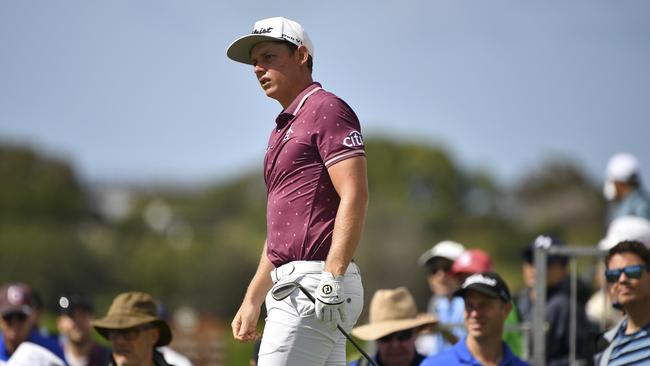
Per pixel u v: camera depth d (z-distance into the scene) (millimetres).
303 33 19781
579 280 32688
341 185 18484
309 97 19297
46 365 28047
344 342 19516
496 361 26797
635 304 24688
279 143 19250
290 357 18453
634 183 39219
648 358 24406
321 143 18781
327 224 18891
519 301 34906
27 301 34531
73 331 36750
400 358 28688
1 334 36750
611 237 30141
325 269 18000
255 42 19766
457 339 33312
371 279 168625
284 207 19062
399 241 180750
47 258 199375
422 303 149375
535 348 30547
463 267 34062
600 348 25641
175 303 192875
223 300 190125
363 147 18844
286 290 18094
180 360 34188
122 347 26734
